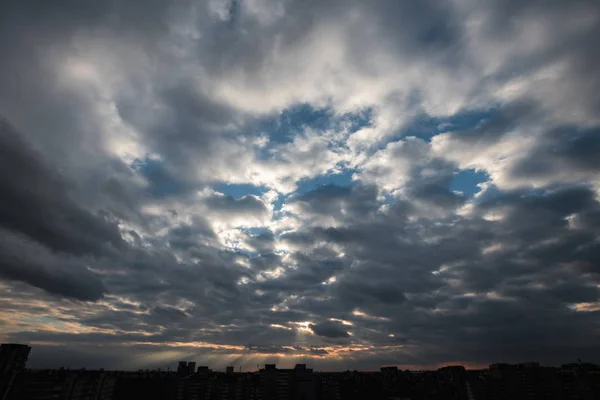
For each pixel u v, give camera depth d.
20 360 140.00
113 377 188.88
